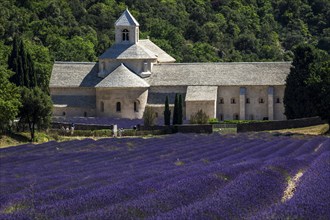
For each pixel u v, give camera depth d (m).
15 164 59.72
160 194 29.67
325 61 112.38
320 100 100.31
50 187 38.38
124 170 48.78
